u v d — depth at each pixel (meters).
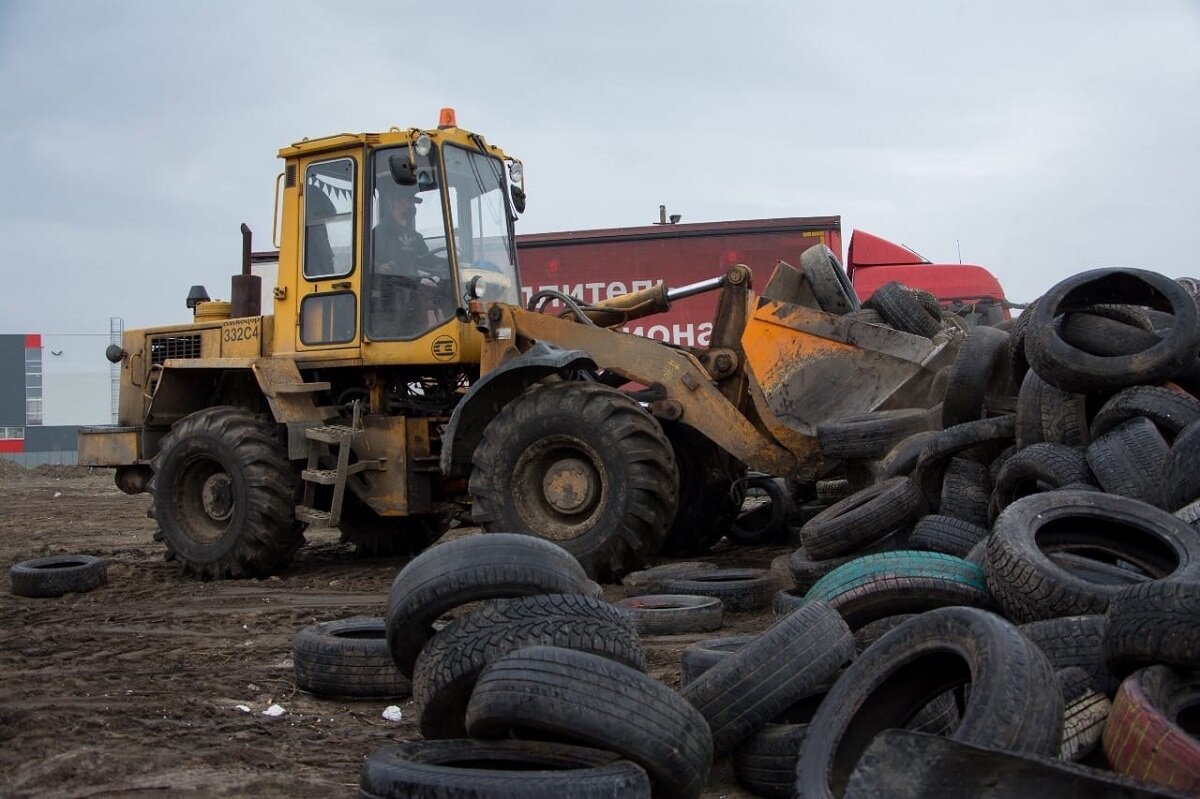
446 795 3.18
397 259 9.48
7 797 3.86
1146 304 6.44
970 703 3.12
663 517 8.20
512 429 8.45
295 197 9.86
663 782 3.32
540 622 3.76
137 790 3.93
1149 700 3.17
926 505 6.54
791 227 18.55
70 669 5.98
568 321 9.25
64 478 29.84
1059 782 2.73
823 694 4.13
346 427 9.52
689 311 18.53
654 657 6.02
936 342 8.30
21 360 69.75
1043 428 6.32
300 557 11.27
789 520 10.88
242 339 10.36
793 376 8.57
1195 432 5.13
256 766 4.23
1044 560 4.33
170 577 9.75
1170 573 4.41
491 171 9.99
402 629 4.04
